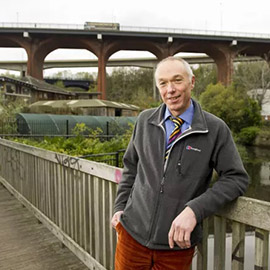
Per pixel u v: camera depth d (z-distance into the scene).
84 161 2.81
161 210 1.47
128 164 1.80
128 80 84.19
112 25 53.00
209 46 53.69
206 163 1.42
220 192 1.36
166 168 1.47
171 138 1.50
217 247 1.67
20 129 17.31
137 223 1.58
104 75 52.53
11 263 3.12
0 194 5.76
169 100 1.52
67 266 3.05
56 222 3.61
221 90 33.50
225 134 1.43
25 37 48.84
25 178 4.76
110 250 2.54
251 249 4.80
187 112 1.53
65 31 49.34
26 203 4.66
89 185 2.79
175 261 1.51
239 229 1.52
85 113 29.11
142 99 54.69
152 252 1.55
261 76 38.41
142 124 1.68
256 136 30.14
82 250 2.96
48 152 3.68
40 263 3.12
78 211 3.06
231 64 53.28
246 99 33.66
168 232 1.46
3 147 6.20
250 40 52.38
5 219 4.39
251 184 14.99
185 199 1.43
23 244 3.56
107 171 2.41
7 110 17.41
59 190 3.46
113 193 2.41
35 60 50.78
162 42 52.94
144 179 1.59
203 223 1.76
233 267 1.57
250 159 22.27
